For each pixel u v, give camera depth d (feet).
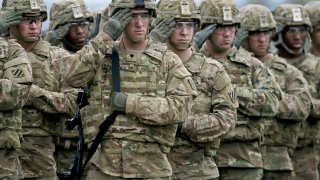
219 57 54.19
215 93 49.06
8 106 45.93
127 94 43.01
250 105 53.21
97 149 43.14
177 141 48.01
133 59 43.24
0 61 46.62
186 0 48.73
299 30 67.31
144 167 42.75
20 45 47.88
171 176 46.32
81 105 43.60
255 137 53.72
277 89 54.49
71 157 56.54
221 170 53.52
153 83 43.16
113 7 43.42
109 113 42.91
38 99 51.19
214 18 53.31
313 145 66.03
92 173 43.37
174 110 42.65
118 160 42.75
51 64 52.60
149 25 43.88
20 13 48.34
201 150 48.60
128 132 42.70
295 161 65.82
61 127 52.75
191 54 49.70
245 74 54.08
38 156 51.90
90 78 43.14
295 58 68.03
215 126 47.93
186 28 48.70
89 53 42.88
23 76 46.32
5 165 46.96
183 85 43.27
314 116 64.59
